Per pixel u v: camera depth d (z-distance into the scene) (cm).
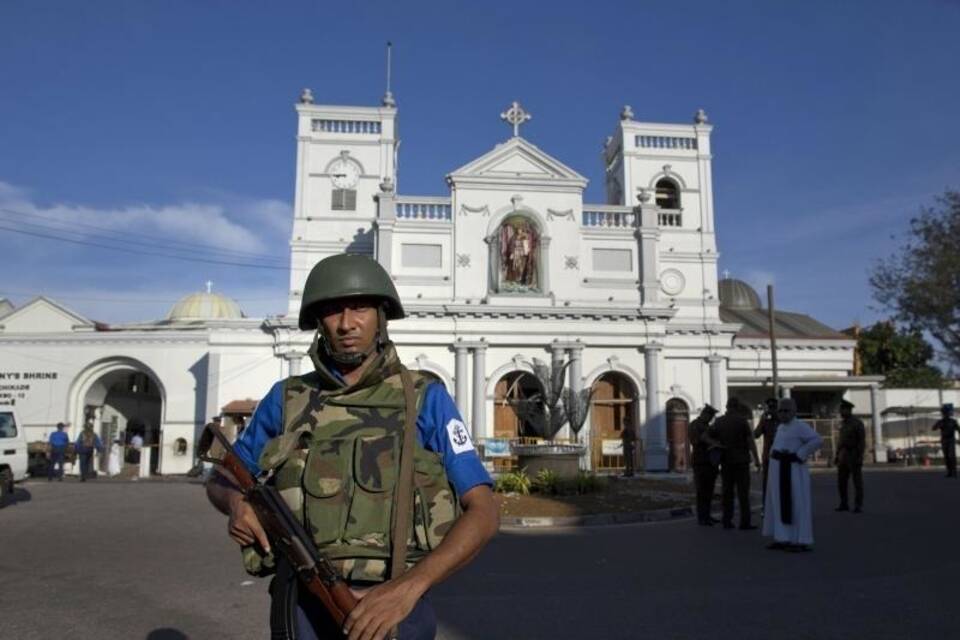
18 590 808
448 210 3353
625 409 3288
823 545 1084
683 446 3016
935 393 4334
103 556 1028
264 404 279
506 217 3312
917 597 732
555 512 1496
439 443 261
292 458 252
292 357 3198
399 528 240
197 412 3281
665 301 3556
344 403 258
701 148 3725
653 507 1584
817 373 4138
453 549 230
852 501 1673
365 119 3525
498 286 3256
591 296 3331
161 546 1117
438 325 3183
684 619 667
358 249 3441
